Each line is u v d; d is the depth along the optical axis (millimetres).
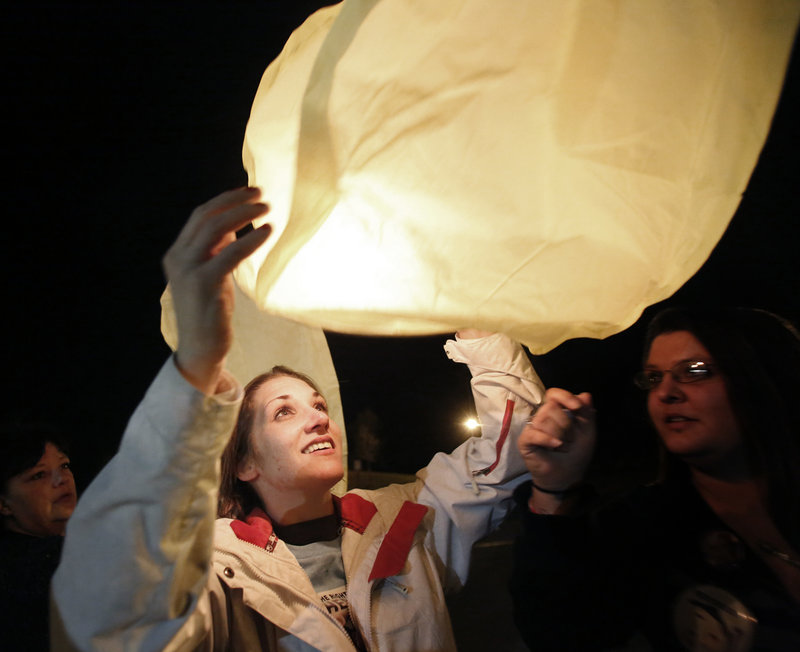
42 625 1528
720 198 893
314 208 814
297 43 961
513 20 777
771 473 1016
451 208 851
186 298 841
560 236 880
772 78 843
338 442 1526
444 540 1573
